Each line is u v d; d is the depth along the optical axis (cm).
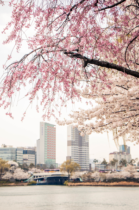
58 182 18062
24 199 7112
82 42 537
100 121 966
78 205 5803
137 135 1152
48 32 527
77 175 15725
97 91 868
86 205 5769
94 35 537
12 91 537
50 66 552
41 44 529
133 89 794
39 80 558
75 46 554
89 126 988
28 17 502
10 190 10962
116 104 882
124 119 922
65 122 1016
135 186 13250
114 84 849
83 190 10700
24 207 5503
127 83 837
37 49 537
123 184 13612
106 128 977
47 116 596
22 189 11744
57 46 544
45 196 7969
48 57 554
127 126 979
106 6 526
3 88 532
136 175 13512
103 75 615
